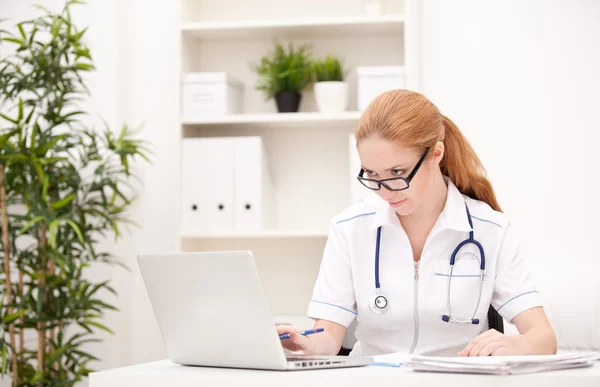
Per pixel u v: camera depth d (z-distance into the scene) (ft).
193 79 11.25
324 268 6.42
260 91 11.96
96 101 12.09
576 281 10.03
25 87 10.60
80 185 11.08
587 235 11.09
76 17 12.17
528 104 11.32
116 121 12.07
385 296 6.16
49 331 11.98
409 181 5.55
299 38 11.87
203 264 4.76
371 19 10.90
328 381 4.34
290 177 11.84
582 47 11.19
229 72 12.03
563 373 4.35
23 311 10.41
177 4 11.27
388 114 5.58
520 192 11.30
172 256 4.93
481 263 6.01
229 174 11.07
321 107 11.07
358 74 10.91
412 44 10.91
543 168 11.25
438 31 11.56
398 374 4.36
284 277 11.75
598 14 11.14
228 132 11.95
